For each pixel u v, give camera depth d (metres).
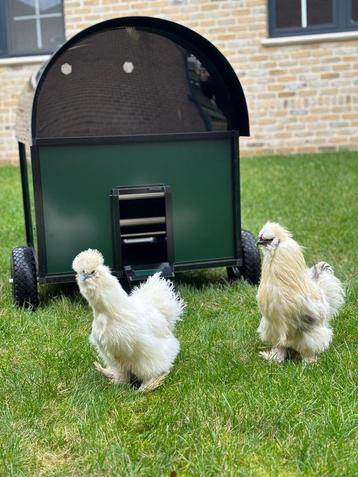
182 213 2.81
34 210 2.75
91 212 2.71
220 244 2.87
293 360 2.17
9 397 1.97
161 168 2.76
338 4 6.52
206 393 1.91
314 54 6.48
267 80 6.59
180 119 2.87
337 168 5.60
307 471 1.54
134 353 1.96
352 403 1.81
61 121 2.72
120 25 2.68
